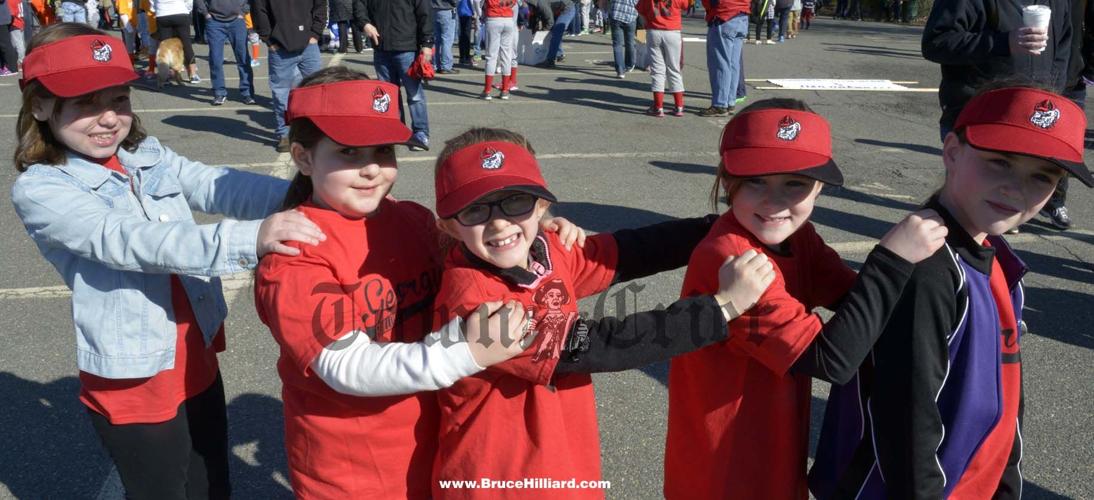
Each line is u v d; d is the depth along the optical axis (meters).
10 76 13.05
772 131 1.79
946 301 1.69
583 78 12.53
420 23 7.52
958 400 1.76
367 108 1.73
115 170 2.09
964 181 1.75
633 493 2.97
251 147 8.05
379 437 1.82
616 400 3.56
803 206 1.82
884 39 20.53
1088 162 7.80
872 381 1.79
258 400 3.56
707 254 1.87
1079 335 4.21
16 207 1.95
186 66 11.98
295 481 1.90
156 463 2.14
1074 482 3.03
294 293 1.68
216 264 1.76
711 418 1.92
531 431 1.74
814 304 2.11
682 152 7.89
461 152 1.71
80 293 2.01
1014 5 4.32
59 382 3.71
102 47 1.96
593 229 5.66
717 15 9.30
